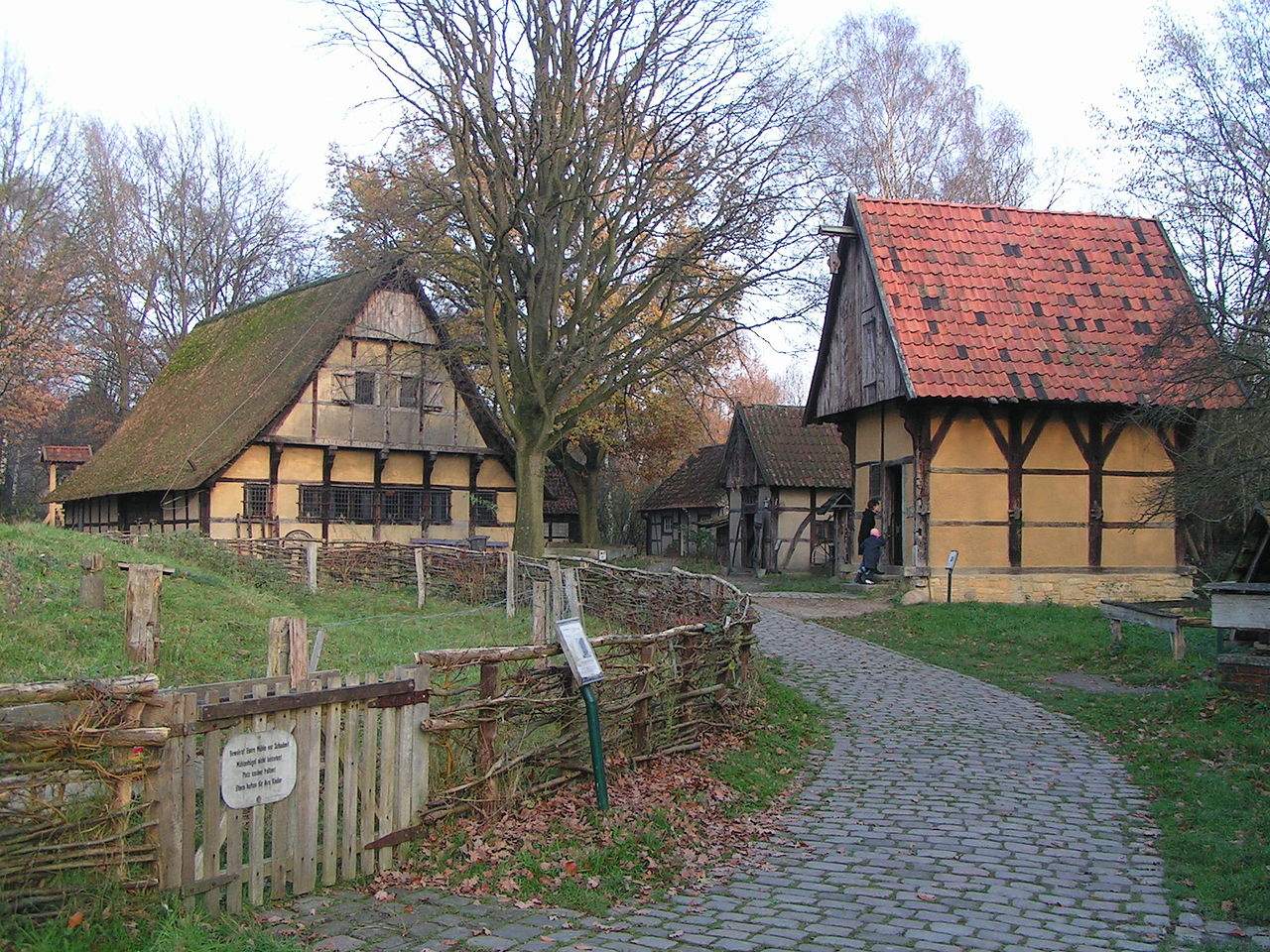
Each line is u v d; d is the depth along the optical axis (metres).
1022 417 22.14
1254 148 18.73
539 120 24.11
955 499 21.81
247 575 19.73
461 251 29.12
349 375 30.31
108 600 12.54
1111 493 22.41
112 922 5.26
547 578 17.66
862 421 24.97
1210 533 24.22
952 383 21.00
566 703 8.27
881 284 22.36
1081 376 21.62
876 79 37.81
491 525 33.19
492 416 32.88
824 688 13.98
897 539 24.03
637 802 8.25
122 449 35.12
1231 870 7.11
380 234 26.83
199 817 5.90
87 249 40.62
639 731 9.33
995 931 6.12
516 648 7.77
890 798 9.12
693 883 7.00
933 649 17.14
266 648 12.09
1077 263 23.58
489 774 7.43
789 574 34.12
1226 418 17.47
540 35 24.31
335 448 29.89
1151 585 22.44
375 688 6.70
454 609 18.64
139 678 5.54
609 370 29.52
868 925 6.21
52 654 10.37
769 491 34.78
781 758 10.43
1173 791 9.09
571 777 8.35
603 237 27.61
